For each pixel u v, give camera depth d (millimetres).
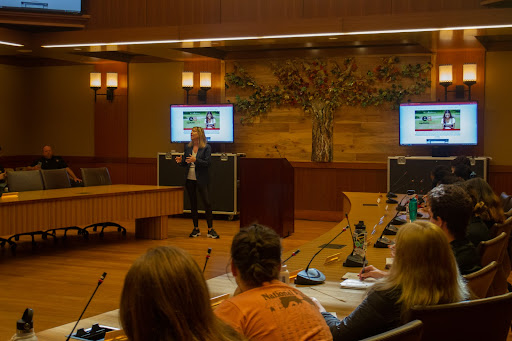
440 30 7711
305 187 10570
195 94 11070
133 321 1382
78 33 9148
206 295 1430
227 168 10469
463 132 9438
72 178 11414
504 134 9508
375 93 10117
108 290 5738
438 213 3066
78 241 8570
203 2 8773
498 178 9547
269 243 2027
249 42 8867
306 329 1932
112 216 7969
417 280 2164
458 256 3027
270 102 10680
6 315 4883
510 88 9453
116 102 11672
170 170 10883
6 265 6918
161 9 8969
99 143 11852
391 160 9727
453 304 1974
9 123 12156
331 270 3582
